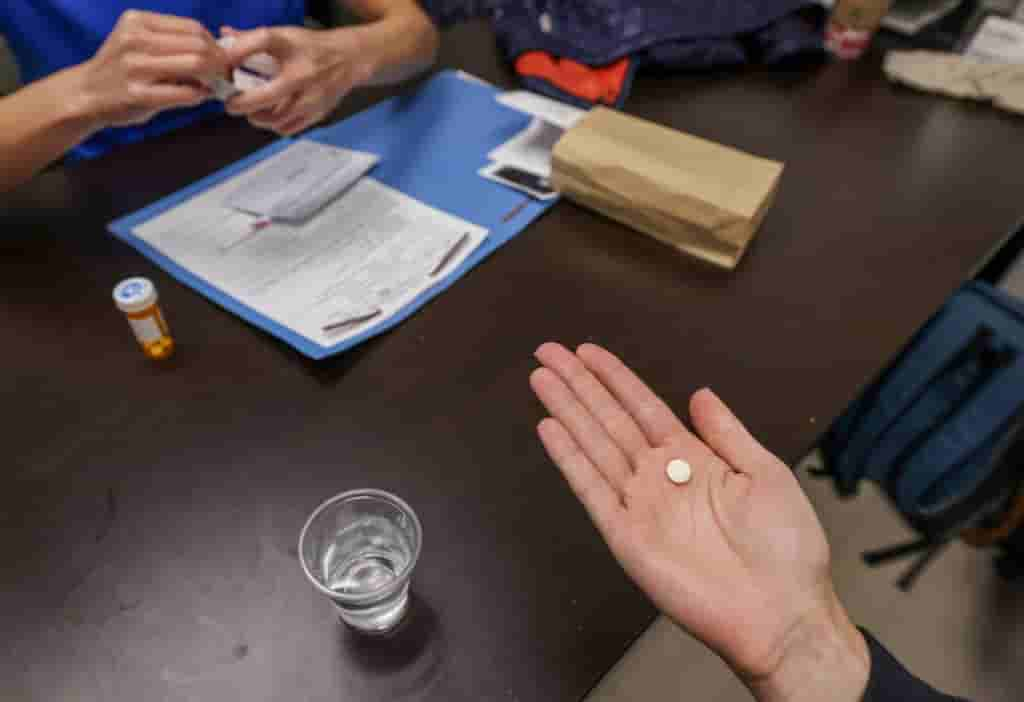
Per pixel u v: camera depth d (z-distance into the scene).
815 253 0.73
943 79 0.96
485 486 0.54
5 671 0.46
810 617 0.49
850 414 0.97
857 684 0.48
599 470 0.53
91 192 0.78
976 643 1.08
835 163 0.84
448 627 0.48
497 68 0.99
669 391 0.61
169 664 0.46
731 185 0.69
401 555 0.51
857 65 1.02
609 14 0.97
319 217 0.76
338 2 1.08
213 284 0.68
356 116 0.89
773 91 0.96
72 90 0.71
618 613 0.48
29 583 0.49
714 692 1.01
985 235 0.75
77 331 0.64
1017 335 0.82
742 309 0.67
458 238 0.73
